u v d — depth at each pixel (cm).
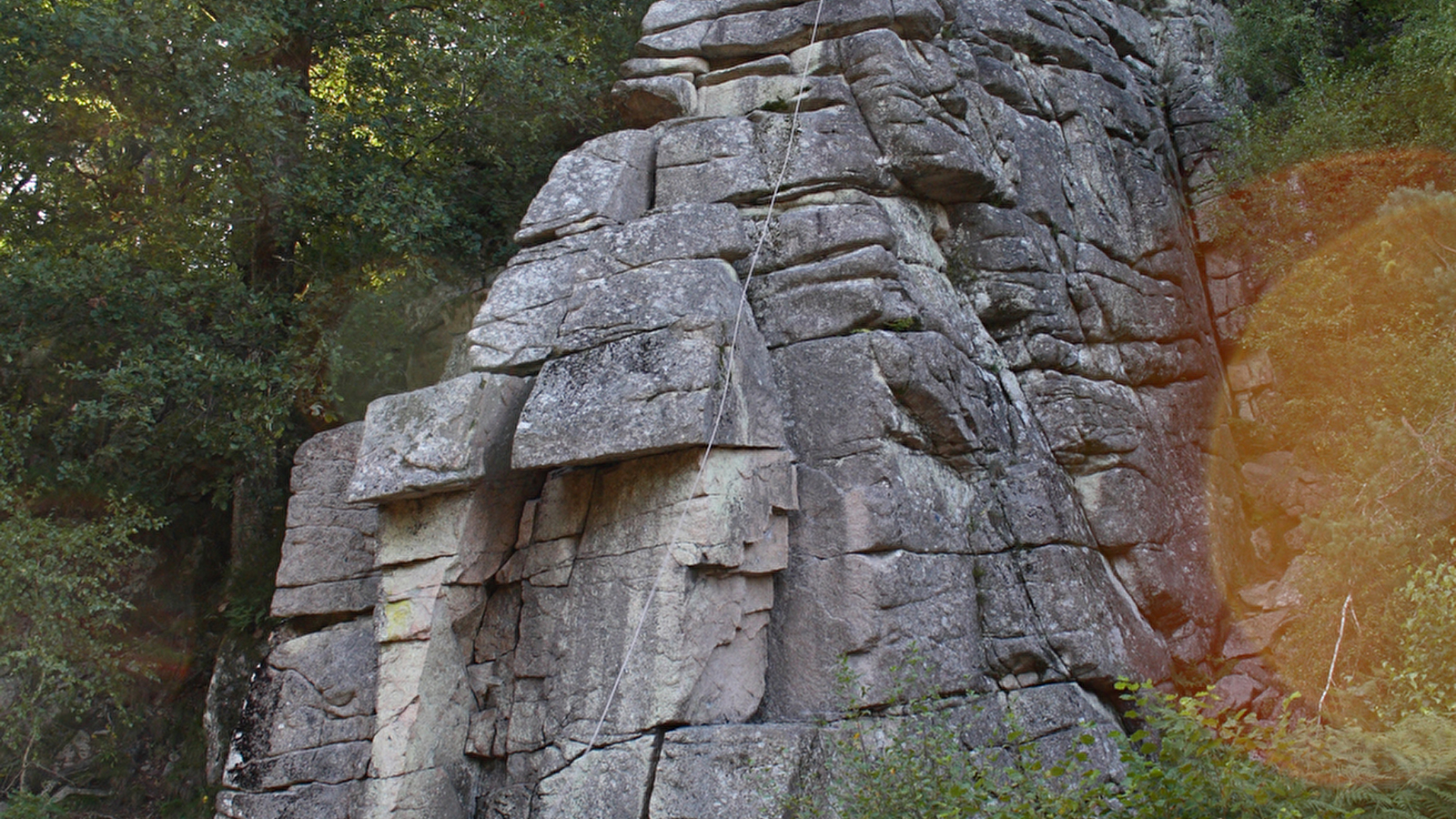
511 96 1045
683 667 630
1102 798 498
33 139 1002
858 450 705
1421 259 909
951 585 712
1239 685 814
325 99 1102
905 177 840
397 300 1056
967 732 660
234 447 923
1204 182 1127
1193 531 883
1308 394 1002
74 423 913
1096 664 721
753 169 825
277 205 1010
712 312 689
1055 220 927
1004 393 829
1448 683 616
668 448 645
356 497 700
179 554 1045
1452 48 940
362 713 743
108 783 938
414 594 697
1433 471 737
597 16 1163
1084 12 1108
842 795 568
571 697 663
